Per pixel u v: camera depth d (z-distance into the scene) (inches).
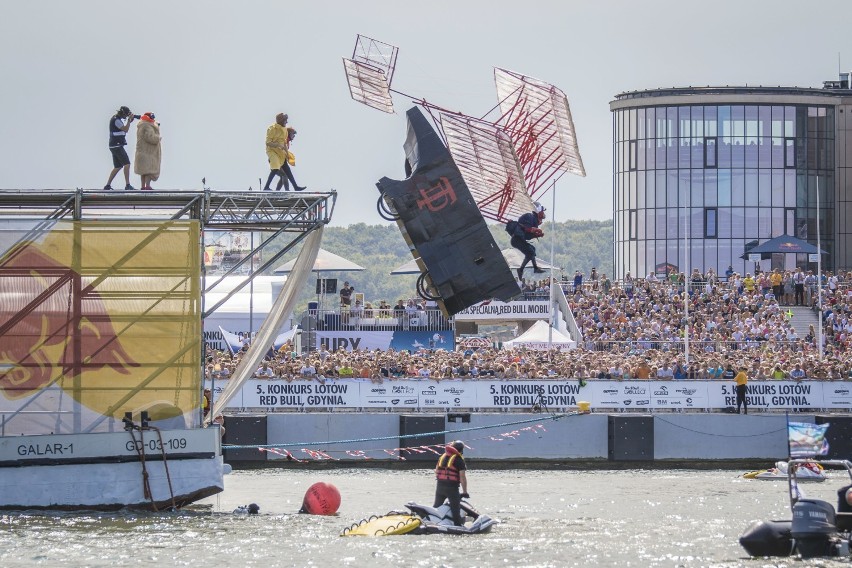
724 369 4079.7
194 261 2628.0
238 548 2255.2
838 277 5629.9
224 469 2672.2
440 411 3907.5
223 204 2679.6
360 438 3821.4
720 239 7150.6
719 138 7170.3
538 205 2728.8
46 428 2581.2
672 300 5300.2
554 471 3757.4
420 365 4062.5
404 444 3814.0
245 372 2874.0
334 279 5792.3
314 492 2704.2
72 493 2561.5
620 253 7465.6
